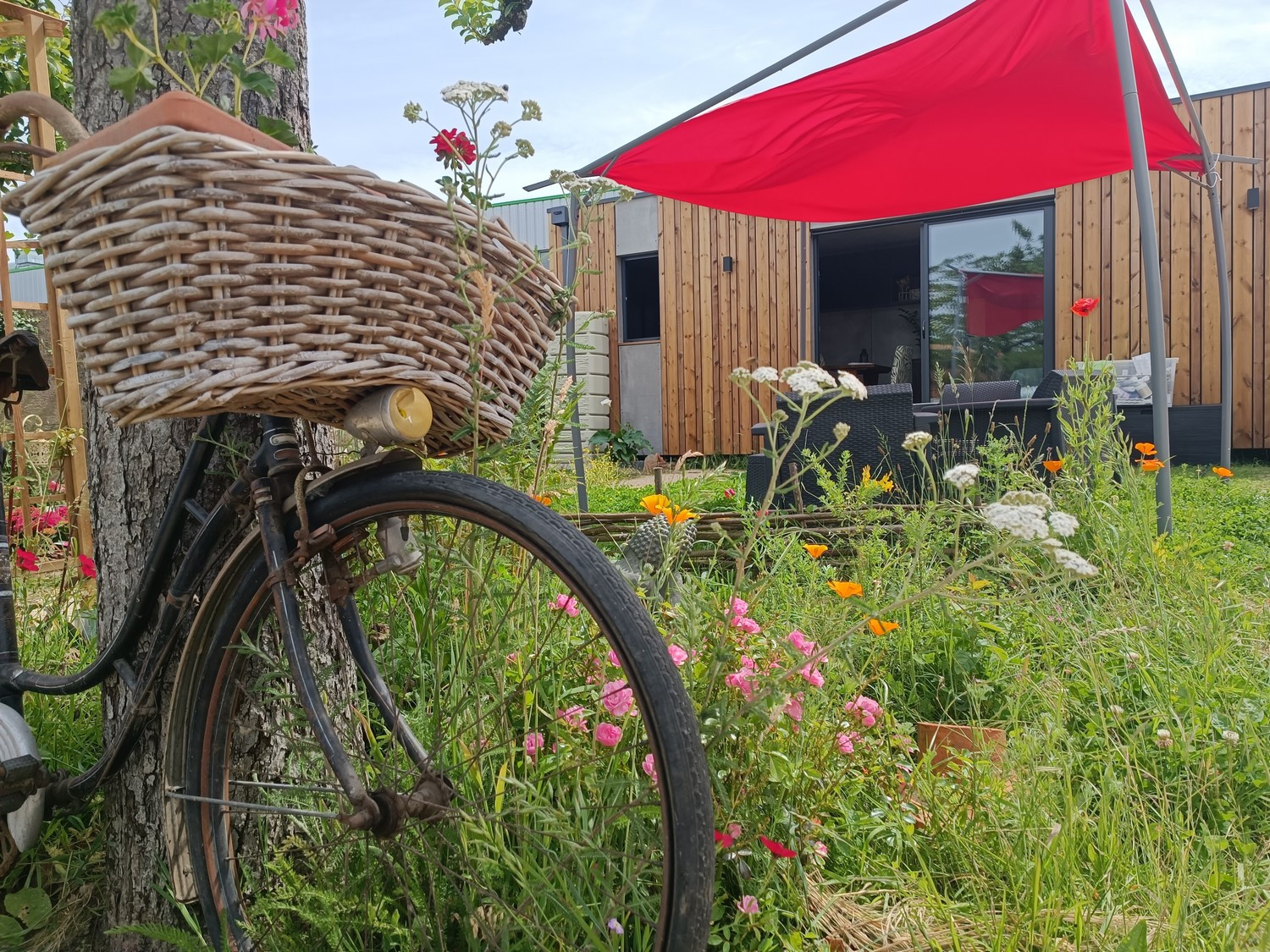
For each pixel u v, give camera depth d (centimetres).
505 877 150
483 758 157
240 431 170
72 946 181
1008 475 398
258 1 120
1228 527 452
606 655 172
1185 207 964
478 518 121
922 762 194
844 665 202
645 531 257
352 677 185
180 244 97
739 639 164
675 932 104
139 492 178
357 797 125
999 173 640
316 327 106
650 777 142
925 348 1078
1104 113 540
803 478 509
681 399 1238
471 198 133
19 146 129
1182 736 193
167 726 155
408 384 116
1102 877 157
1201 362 960
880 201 682
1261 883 158
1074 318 1007
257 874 170
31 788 169
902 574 278
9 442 379
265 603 147
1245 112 940
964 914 157
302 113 189
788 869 161
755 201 665
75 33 176
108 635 182
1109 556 328
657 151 536
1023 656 241
